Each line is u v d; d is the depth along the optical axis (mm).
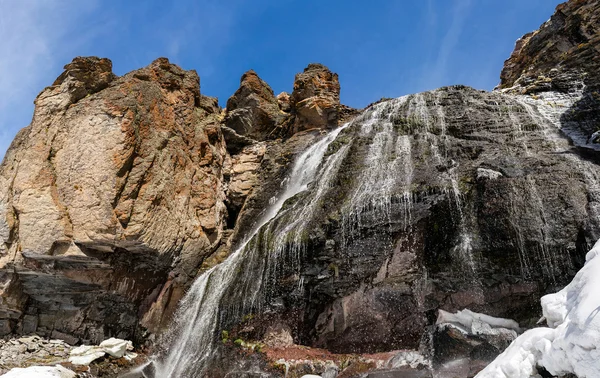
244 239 13805
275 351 8625
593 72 13172
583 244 7309
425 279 8078
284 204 11414
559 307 5324
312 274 8844
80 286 11312
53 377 8484
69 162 11297
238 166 16344
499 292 7555
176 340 10898
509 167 8977
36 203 10852
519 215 7785
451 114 11898
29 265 10797
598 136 10258
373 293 8367
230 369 8875
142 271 11594
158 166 12086
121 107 11531
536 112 11867
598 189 7945
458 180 8836
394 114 12789
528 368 5086
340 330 8531
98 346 10711
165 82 14055
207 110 16578
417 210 8516
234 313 9617
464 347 7352
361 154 11180
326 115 16656
